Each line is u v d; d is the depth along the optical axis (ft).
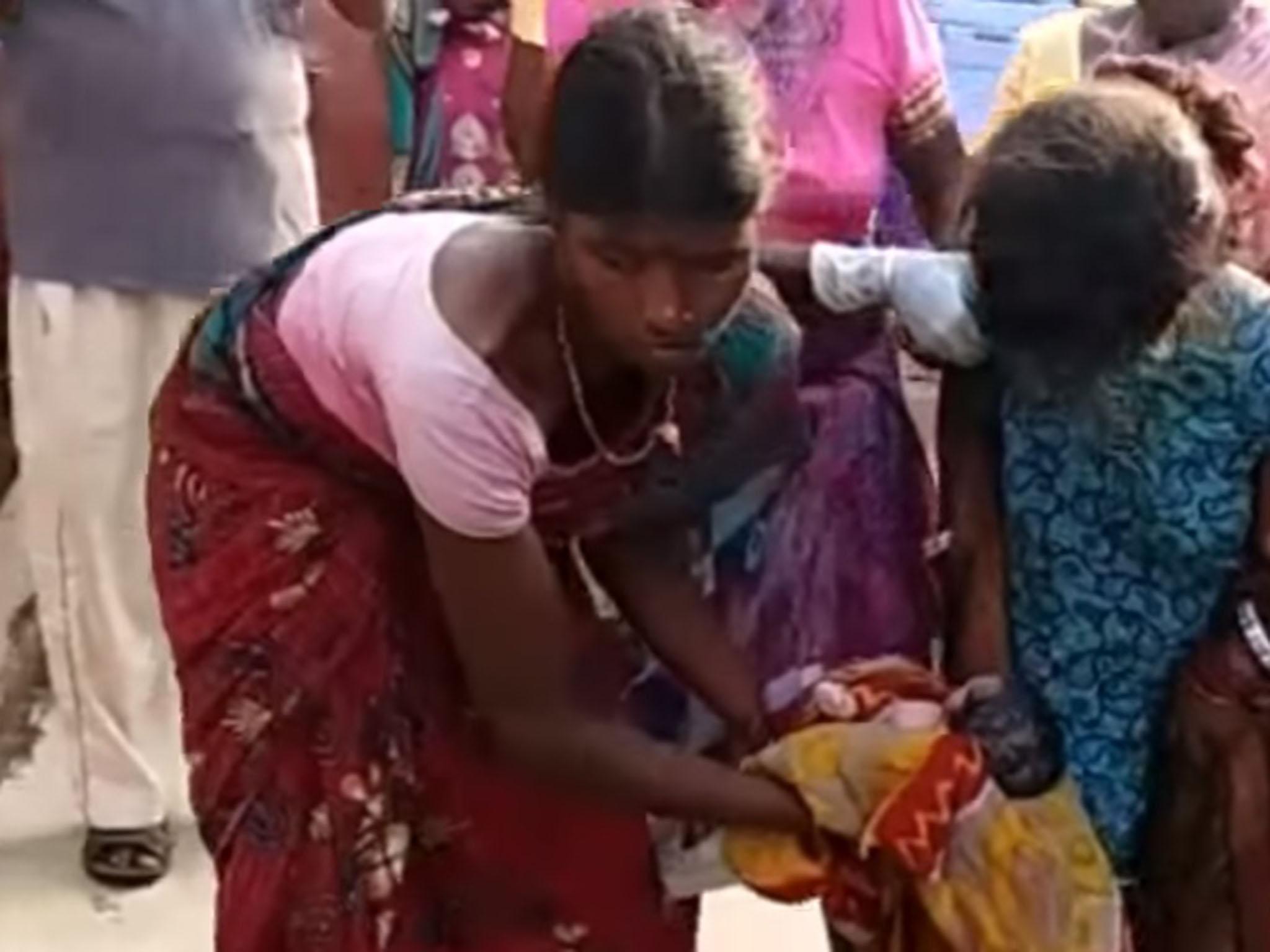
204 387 6.91
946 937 6.91
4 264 11.35
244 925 7.18
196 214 10.88
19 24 10.61
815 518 8.24
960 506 7.21
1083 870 6.89
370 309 6.34
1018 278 6.28
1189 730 7.06
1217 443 6.63
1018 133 6.36
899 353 8.29
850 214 8.67
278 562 6.86
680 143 5.75
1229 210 6.61
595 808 7.07
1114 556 6.89
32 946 10.96
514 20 8.84
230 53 10.74
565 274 6.08
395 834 6.97
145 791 11.44
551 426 6.36
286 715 6.96
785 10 8.49
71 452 11.17
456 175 10.40
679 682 7.61
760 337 7.09
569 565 7.14
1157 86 6.81
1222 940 7.26
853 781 6.79
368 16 10.81
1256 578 6.84
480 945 7.18
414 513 6.77
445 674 6.90
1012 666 7.17
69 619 11.32
